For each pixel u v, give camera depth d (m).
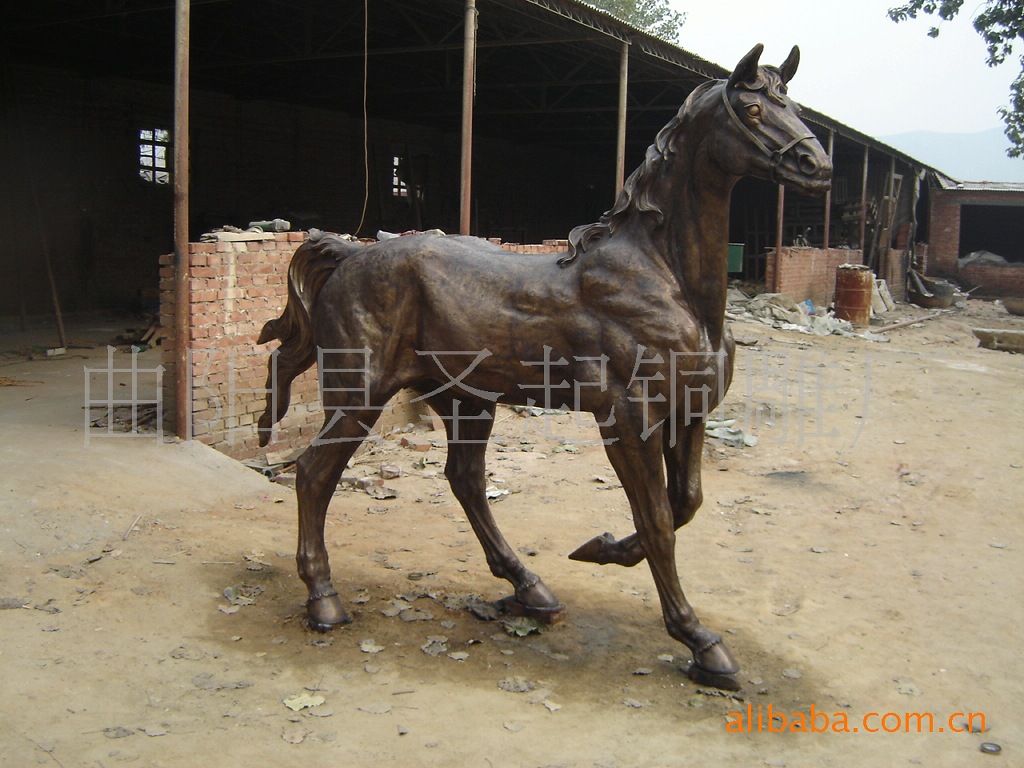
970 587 5.30
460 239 4.26
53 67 13.97
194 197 16.30
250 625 4.15
